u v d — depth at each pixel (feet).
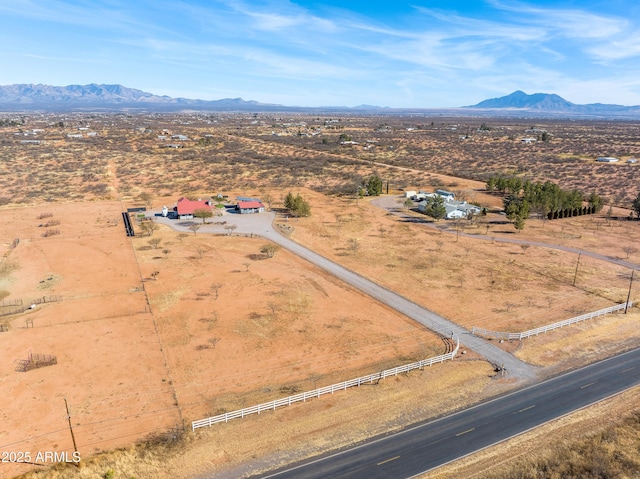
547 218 289.74
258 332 141.49
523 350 133.08
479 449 93.35
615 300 167.63
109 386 113.29
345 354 130.11
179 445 93.81
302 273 192.24
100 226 257.96
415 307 161.07
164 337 137.69
